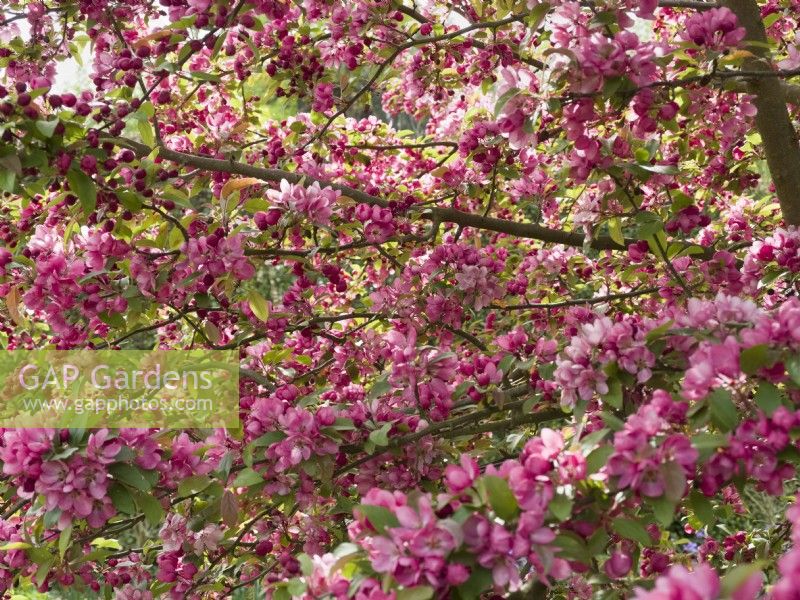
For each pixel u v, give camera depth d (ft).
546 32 11.41
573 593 8.48
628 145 8.34
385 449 8.48
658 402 6.06
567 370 6.93
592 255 14.69
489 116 13.20
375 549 5.47
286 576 8.57
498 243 14.52
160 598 9.50
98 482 7.01
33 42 10.58
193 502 9.46
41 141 7.43
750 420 6.19
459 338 12.01
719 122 10.18
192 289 8.81
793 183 10.84
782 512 13.62
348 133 14.17
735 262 9.98
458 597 5.46
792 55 9.29
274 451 8.06
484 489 5.41
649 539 5.67
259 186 11.20
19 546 8.06
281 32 11.88
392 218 10.61
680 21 14.11
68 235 8.46
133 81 9.28
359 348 10.94
